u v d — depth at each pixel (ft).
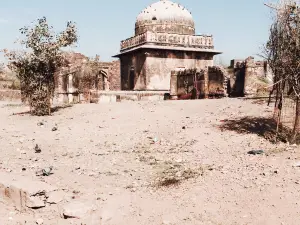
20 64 53.52
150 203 18.94
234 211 17.04
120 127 41.55
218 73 65.57
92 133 39.06
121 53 107.86
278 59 29.94
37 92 53.36
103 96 80.74
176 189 20.66
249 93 62.49
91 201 19.44
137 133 38.04
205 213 17.21
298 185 18.94
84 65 91.25
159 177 23.13
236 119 39.81
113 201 19.35
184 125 40.04
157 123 42.32
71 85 88.43
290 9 29.09
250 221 15.98
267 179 20.34
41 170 24.86
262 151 26.71
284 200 17.48
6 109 66.03
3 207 20.70
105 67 112.27
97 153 30.48
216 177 21.88
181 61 99.86
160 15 106.42
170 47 96.84
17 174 24.34
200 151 29.55
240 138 32.09
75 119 48.70
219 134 34.42
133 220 17.25
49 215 18.71
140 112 50.34
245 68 63.82
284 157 24.47
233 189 19.57
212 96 66.33
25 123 47.39
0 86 116.47
